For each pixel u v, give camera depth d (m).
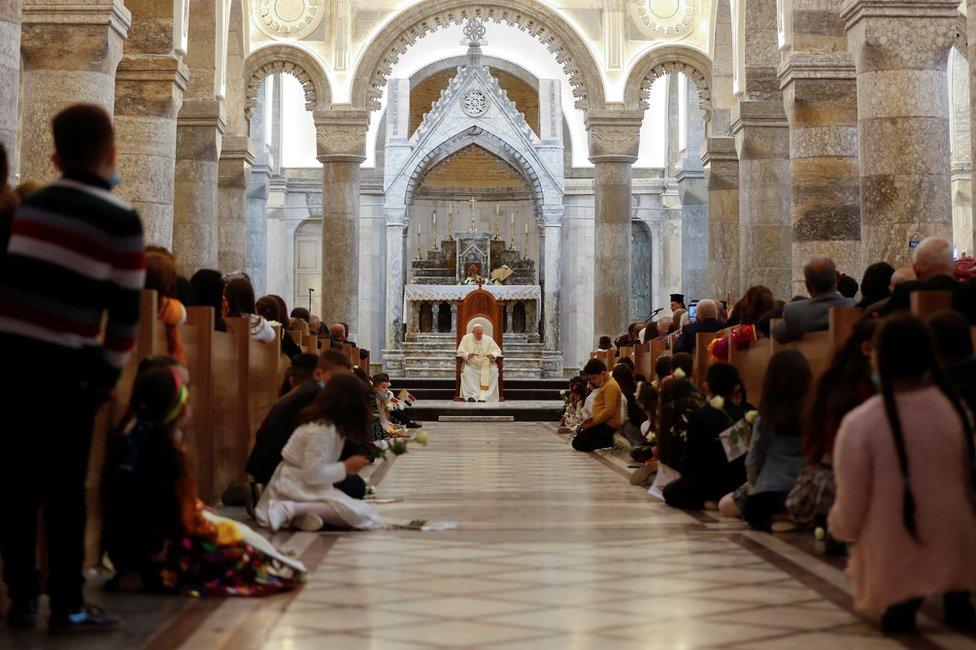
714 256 23.81
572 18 24.27
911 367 4.87
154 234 15.43
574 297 32.72
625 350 17.81
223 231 23.73
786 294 20.06
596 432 15.95
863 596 4.95
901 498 4.82
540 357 31.45
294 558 6.57
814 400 6.36
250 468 8.56
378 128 33.47
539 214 32.09
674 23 24.19
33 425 4.70
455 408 23.58
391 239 31.45
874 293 8.12
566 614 5.31
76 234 4.63
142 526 5.75
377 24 24.39
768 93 20.03
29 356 4.65
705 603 5.58
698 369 11.42
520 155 31.45
